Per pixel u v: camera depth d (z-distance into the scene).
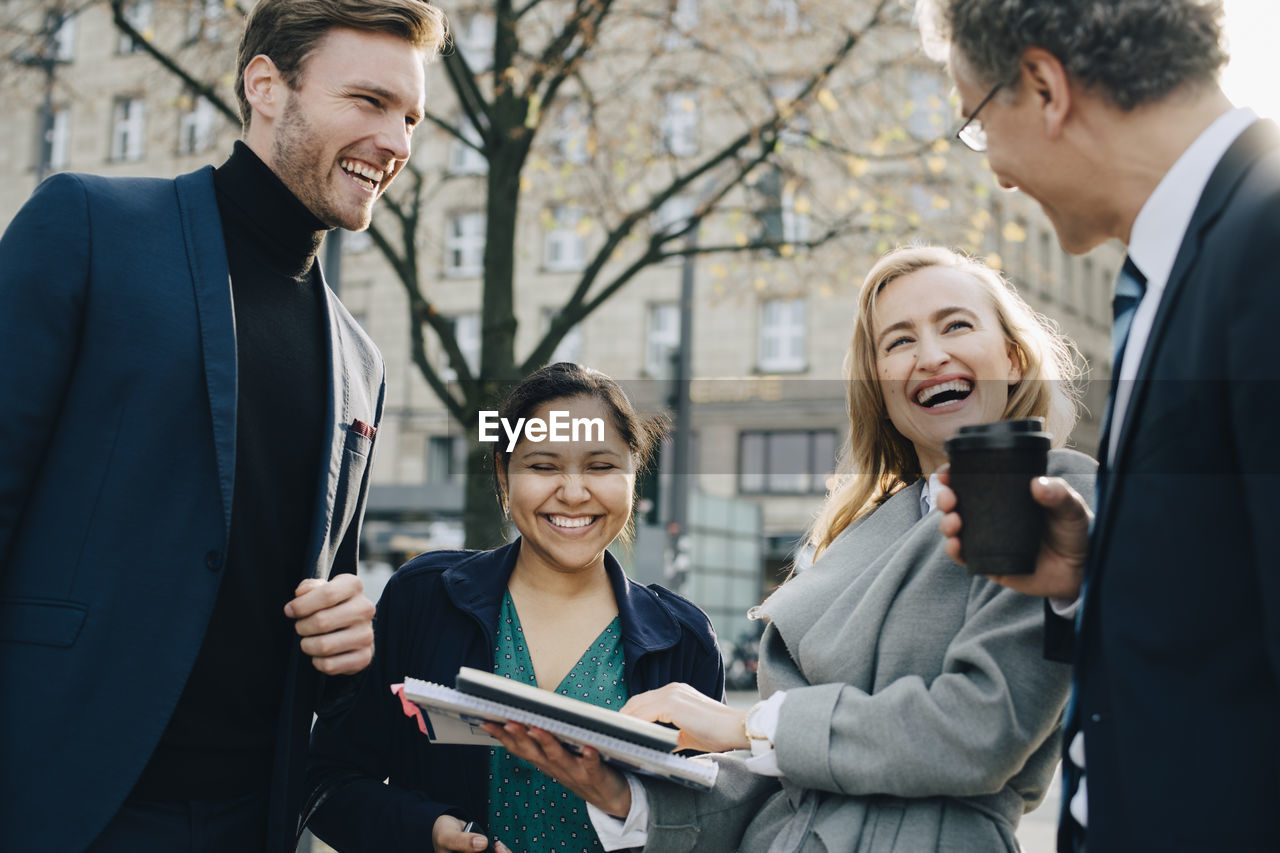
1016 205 11.07
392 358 27.72
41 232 2.06
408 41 2.38
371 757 2.58
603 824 2.10
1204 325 1.41
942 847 1.90
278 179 2.31
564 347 28.89
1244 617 1.38
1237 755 1.36
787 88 10.28
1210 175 1.52
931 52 1.88
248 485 2.22
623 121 10.20
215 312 2.15
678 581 16.58
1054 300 27.33
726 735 2.20
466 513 7.95
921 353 2.16
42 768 1.92
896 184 10.25
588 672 2.52
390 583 2.65
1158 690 1.41
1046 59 1.61
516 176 8.59
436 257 12.38
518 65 9.01
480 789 2.45
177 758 2.10
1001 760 1.83
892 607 2.04
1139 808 1.41
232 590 2.19
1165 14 1.54
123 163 24.44
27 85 11.73
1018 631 1.87
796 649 2.14
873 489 2.40
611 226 10.70
